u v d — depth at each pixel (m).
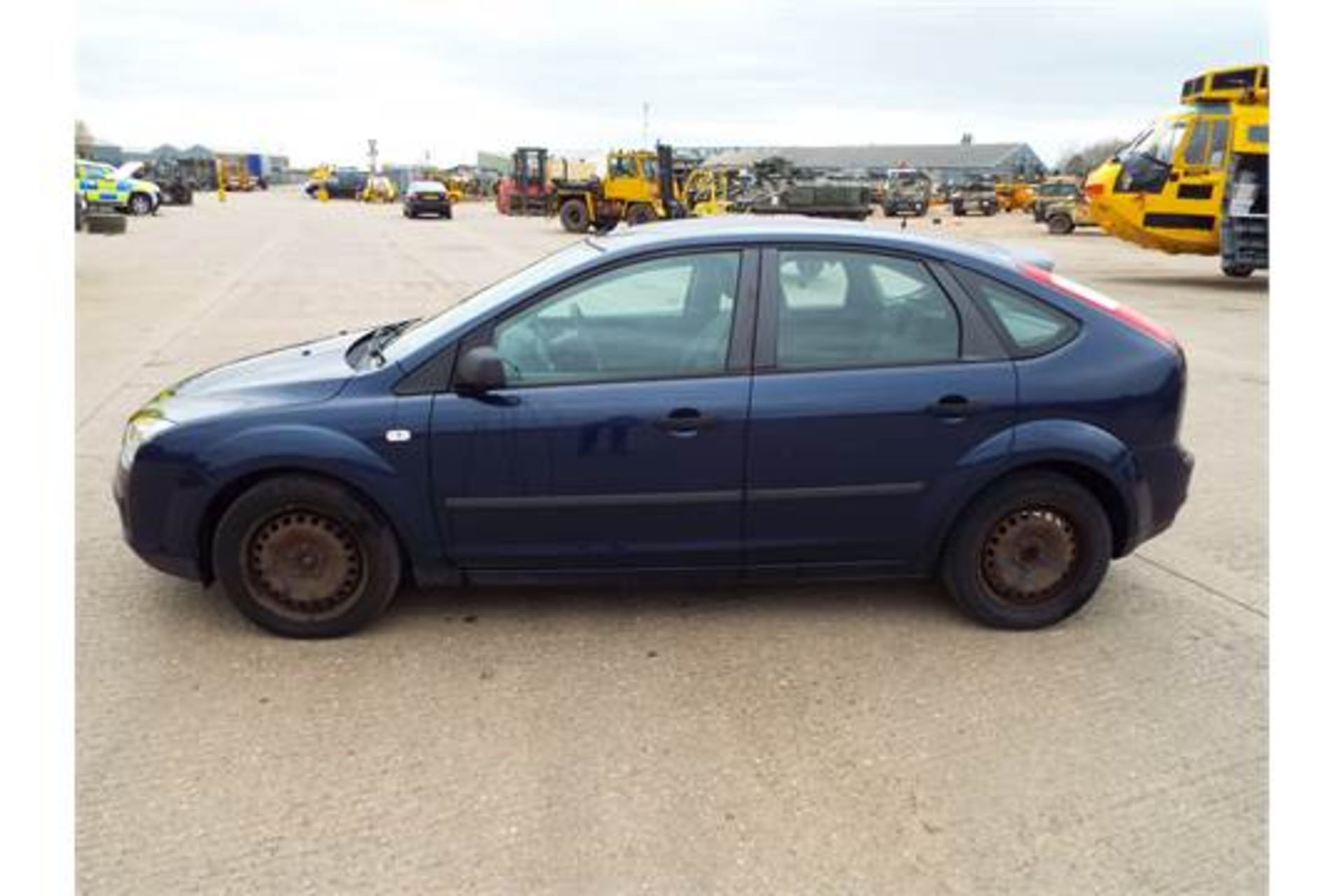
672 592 4.18
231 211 44.41
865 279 3.74
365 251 22.97
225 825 2.70
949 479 3.73
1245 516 5.25
